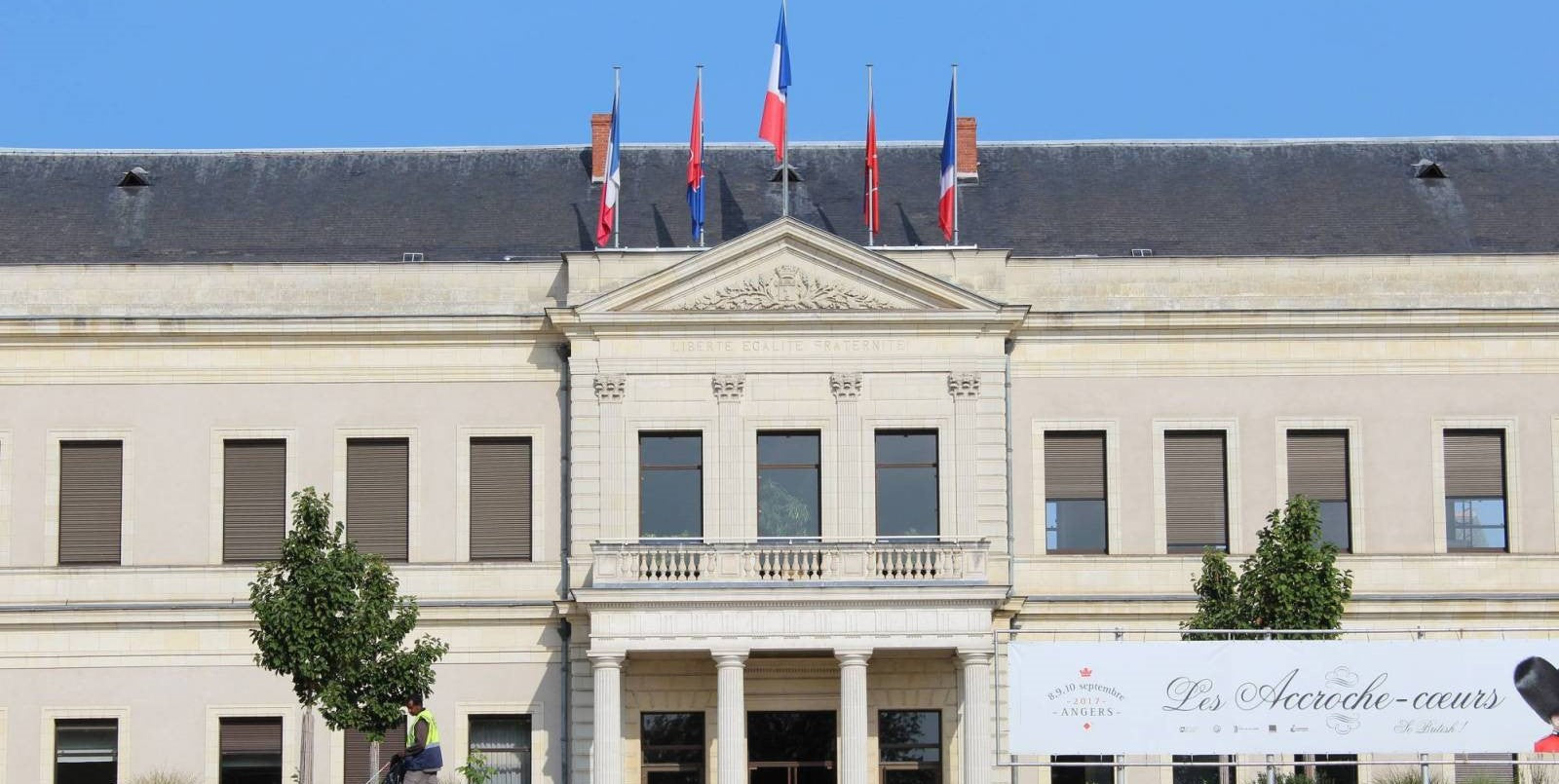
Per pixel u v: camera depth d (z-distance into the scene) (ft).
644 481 150.82
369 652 130.11
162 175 165.27
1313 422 153.48
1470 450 153.89
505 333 152.66
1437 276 154.71
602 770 142.41
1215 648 122.72
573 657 150.10
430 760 112.57
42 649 150.92
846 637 143.13
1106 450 153.17
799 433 151.02
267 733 150.82
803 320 150.10
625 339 150.82
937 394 150.61
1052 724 122.21
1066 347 153.38
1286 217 161.38
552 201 163.22
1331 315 152.66
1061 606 150.61
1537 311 152.66
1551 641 123.13
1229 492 152.87
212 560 151.94
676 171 165.68
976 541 145.07
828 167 166.81
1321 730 122.42
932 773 148.97
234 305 153.89
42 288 153.99
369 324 152.15
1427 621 151.33
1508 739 122.42
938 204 162.81
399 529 152.46
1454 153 167.73
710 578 143.95
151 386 153.28
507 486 152.87
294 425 152.97
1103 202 162.81
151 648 150.82
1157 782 148.36
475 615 150.61
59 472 152.66
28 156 166.50
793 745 149.18
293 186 164.55
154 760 150.10
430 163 166.61
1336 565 151.53
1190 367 153.69
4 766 150.10
